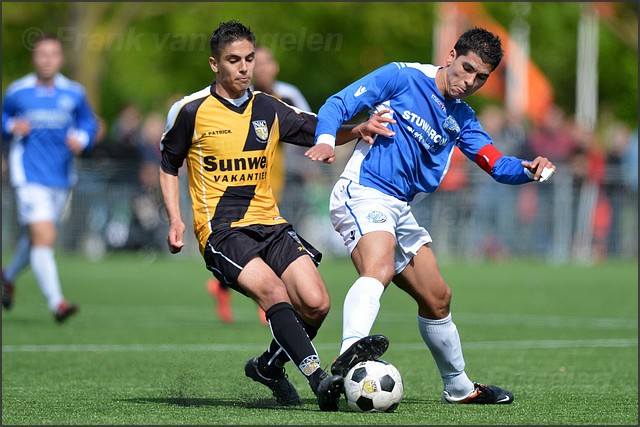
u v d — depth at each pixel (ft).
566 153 258.98
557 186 259.39
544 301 172.35
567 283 208.44
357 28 375.66
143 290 191.42
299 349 67.31
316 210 261.85
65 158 135.33
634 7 404.36
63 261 254.88
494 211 259.80
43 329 129.18
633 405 72.54
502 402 73.72
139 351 107.04
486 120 260.83
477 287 198.70
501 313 153.17
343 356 66.64
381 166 74.08
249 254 70.23
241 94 73.97
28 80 135.33
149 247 261.85
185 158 74.49
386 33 377.30
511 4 360.28
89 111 137.80
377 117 72.84
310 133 75.56
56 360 99.60
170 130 73.41
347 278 207.92
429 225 259.19
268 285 69.15
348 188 74.13
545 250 260.83
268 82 123.54
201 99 73.41
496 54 72.90
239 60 72.43
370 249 71.10
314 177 261.44
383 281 70.49
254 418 63.72
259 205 73.51
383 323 140.26
